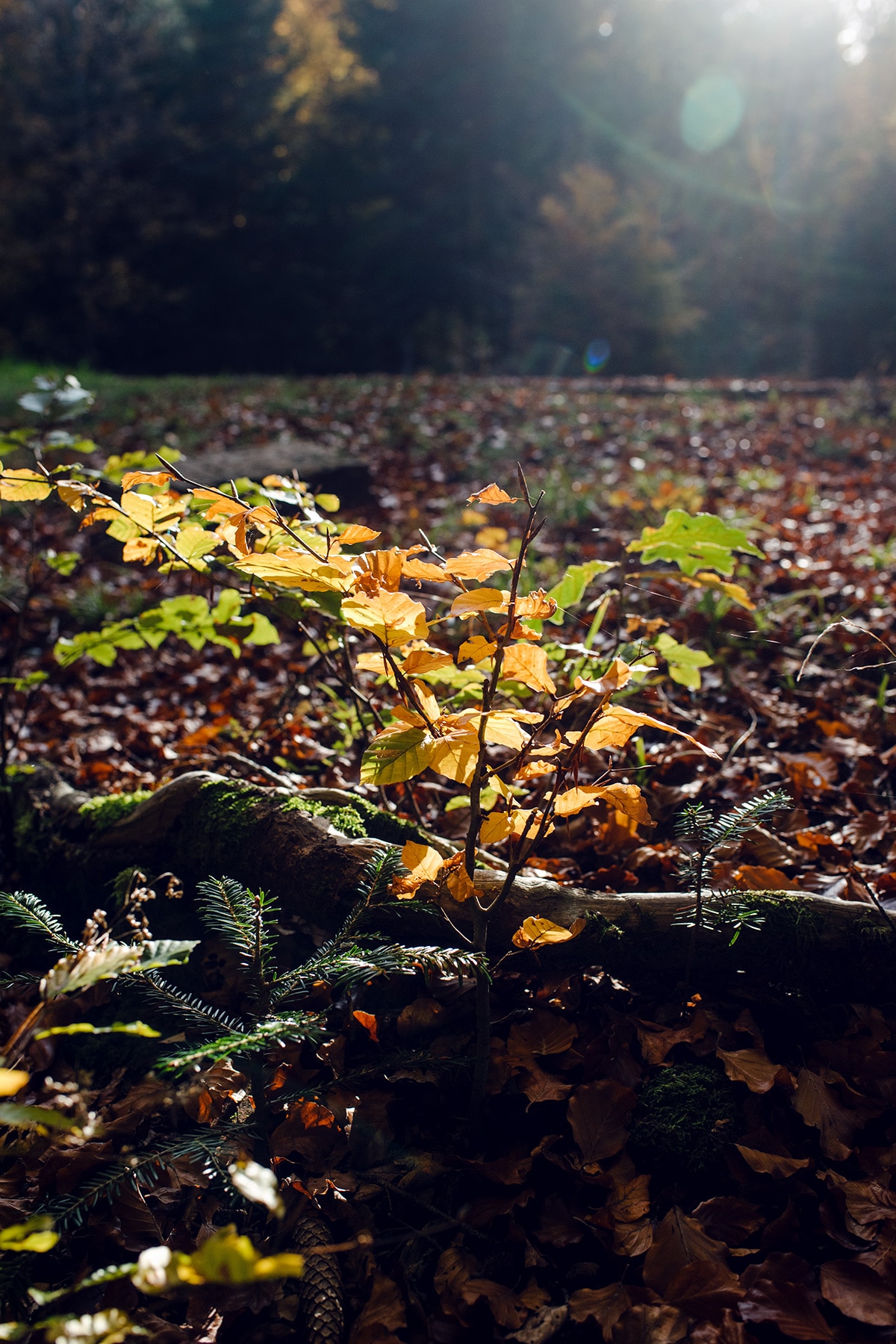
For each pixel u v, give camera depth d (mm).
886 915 1355
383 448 6262
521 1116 1280
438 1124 1293
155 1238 1224
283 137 18734
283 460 4641
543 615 1085
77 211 15891
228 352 17953
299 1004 1417
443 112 20141
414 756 1081
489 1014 1317
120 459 1840
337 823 1508
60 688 3010
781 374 16453
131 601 3457
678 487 4199
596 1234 1171
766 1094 1279
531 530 1067
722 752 1994
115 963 998
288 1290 1161
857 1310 1082
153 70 17656
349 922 1259
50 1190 1277
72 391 1884
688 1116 1240
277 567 1115
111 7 16766
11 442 1847
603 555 3508
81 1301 1171
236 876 1524
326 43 20969
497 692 1571
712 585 1766
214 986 1508
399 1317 1124
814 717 2107
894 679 2264
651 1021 1362
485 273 19250
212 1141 1173
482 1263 1169
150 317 17156
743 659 2514
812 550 3576
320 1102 1287
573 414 7254
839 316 16938
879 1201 1171
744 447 6176
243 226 18766
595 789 1133
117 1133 1331
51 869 1731
